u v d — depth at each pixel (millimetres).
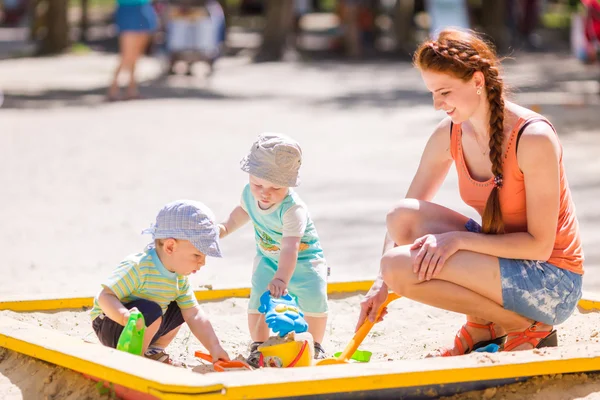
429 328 7680
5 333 6297
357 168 16531
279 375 5242
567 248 6398
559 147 6184
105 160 17438
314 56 43656
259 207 6848
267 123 22812
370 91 30219
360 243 11234
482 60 6082
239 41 48969
